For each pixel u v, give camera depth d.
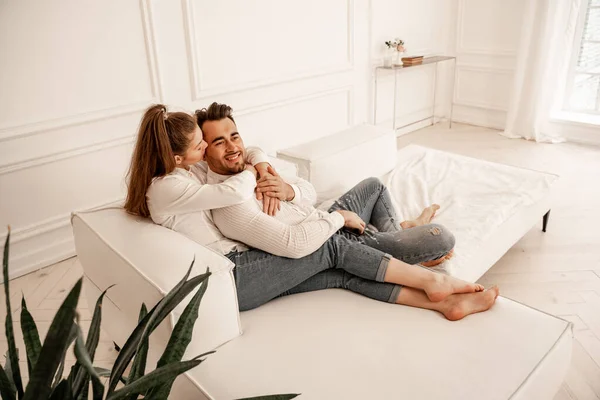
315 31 3.60
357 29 3.91
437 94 4.96
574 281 2.24
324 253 1.55
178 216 1.48
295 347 1.29
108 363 1.82
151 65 2.70
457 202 2.23
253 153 1.73
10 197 2.37
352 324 1.38
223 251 1.48
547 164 3.69
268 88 3.40
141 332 0.81
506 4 4.29
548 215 2.60
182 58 2.86
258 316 1.44
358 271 1.53
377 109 4.37
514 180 2.46
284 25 3.37
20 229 2.43
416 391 1.14
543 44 3.98
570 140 4.18
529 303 2.09
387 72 4.32
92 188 2.65
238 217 1.45
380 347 1.28
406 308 1.46
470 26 4.60
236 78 3.19
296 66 3.55
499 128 4.66
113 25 2.51
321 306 1.48
